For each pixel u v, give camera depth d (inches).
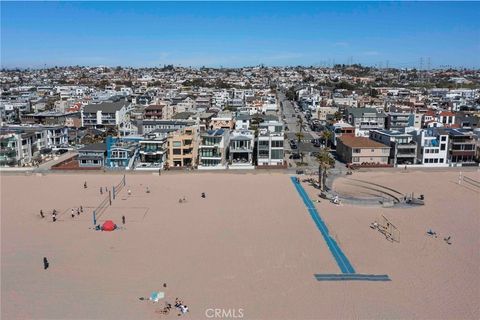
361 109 7736.2
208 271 2345.0
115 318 1892.2
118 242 2741.1
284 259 2500.0
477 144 5128.0
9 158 4859.7
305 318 1900.8
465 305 2009.1
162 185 4121.6
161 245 2694.4
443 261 2486.5
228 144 5423.2
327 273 2330.2
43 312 1934.1
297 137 6481.3
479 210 3432.6
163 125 6166.3
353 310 1966.0
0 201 3609.7
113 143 5012.3
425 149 4970.5
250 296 2089.1
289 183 4217.5
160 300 2041.1
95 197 3730.3
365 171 4726.9
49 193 3855.8
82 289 2140.7
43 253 2571.4
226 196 3764.8
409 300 2054.6
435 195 3858.3
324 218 3208.7
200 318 1898.4
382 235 2883.9
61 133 5974.4
